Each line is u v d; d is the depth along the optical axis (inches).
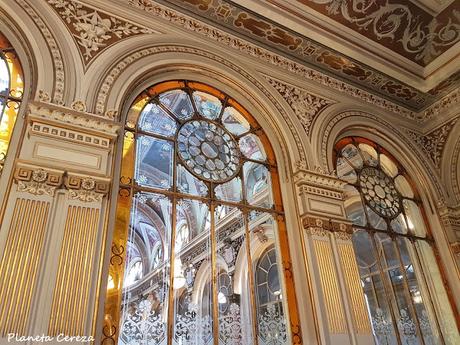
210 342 173.0
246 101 242.8
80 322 136.5
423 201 293.4
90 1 205.5
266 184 227.0
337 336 187.6
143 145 198.2
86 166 162.1
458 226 284.5
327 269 203.6
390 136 299.4
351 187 267.4
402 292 247.1
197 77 229.1
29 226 142.1
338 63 284.7
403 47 288.8
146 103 206.8
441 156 311.4
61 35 186.1
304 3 248.2
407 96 320.2
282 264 205.5
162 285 173.8
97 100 180.1
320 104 271.0
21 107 168.7
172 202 192.7
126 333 153.5
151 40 215.0
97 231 153.9
